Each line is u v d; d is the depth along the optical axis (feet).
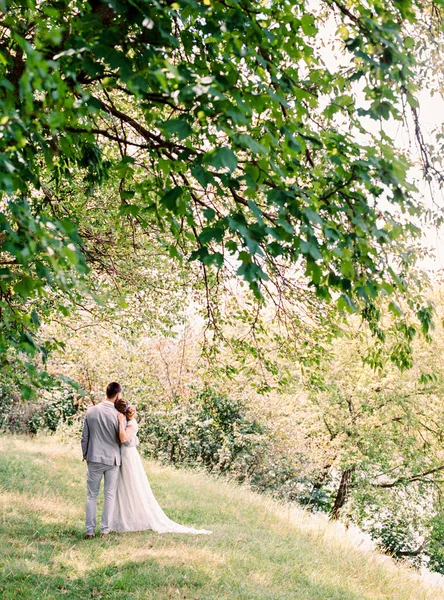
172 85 9.02
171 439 56.85
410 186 10.35
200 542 22.58
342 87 12.71
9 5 8.75
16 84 11.12
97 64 8.97
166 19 9.39
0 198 10.82
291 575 20.97
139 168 18.74
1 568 16.70
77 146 13.41
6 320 9.80
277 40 11.79
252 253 8.34
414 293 16.34
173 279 31.65
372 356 19.80
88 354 48.93
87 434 22.35
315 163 14.60
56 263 7.50
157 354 42.60
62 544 20.12
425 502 65.31
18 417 64.34
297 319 24.89
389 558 31.07
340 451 59.88
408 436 60.54
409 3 11.40
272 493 55.36
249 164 10.00
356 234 10.92
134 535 22.65
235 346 26.18
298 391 55.72
